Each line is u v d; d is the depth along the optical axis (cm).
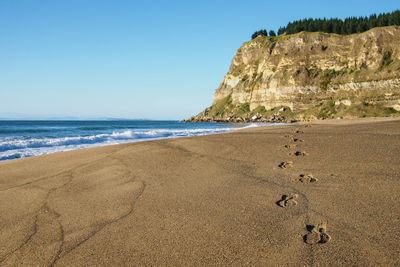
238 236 320
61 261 287
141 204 443
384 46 6062
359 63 6234
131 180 591
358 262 255
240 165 671
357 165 571
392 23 7294
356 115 5106
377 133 945
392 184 445
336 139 895
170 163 739
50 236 345
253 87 8819
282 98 7312
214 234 328
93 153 948
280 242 302
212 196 464
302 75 7088
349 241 291
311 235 312
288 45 7856
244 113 8662
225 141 1049
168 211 407
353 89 5906
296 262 263
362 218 341
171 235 331
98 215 405
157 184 550
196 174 614
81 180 607
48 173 684
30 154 1106
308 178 526
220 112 9731
